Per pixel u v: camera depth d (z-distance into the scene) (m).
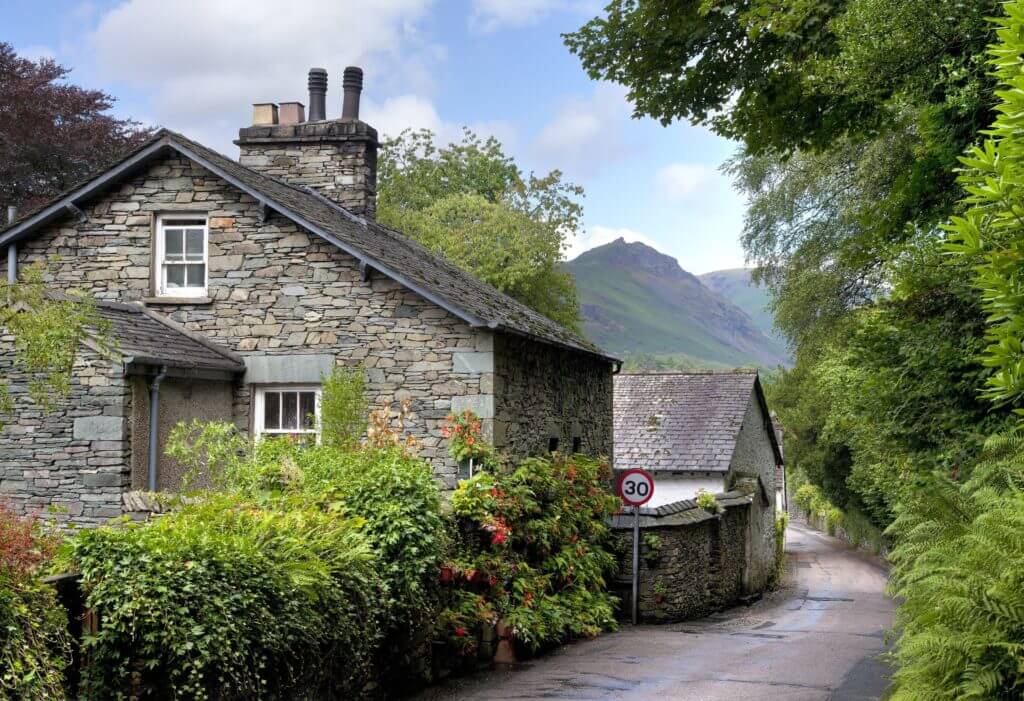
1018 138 4.66
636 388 29.72
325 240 14.70
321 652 8.55
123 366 12.51
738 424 27.27
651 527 17.62
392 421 14.21
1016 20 4.71
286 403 14.90
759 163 29.02
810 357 31.27
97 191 15.23
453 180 42.06
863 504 42.19
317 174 17.92
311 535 9.03
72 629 6.89
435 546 10.50
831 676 11.11
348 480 10.52
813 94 12.67
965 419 12.48
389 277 14.48
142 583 6.98
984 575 5.38
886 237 13.62
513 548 13.80
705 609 19.84
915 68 9.86
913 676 5.94
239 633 7.36
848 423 26.64
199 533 7.76
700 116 14.15
